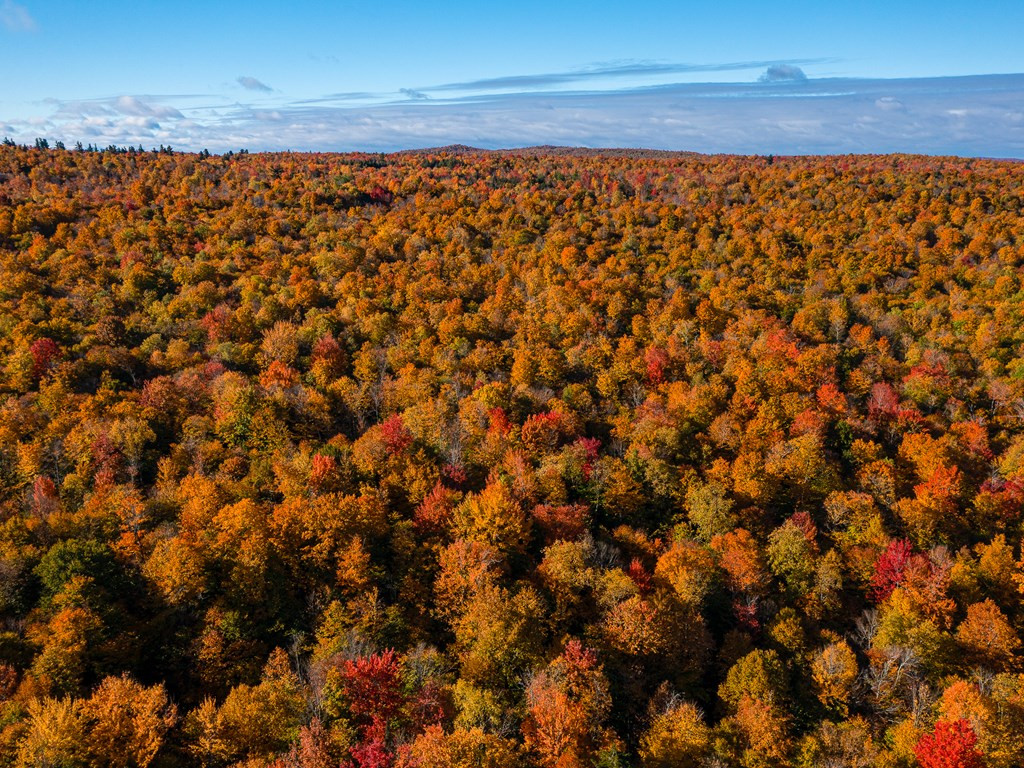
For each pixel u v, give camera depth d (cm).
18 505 5722
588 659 3994
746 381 8531
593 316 11150
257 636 4431
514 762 3431
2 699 3534
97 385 8275
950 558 5384
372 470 6172
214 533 4912
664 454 6838
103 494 5628
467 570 4816
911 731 3678
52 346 8419
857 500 5928
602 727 3891
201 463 6281
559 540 5134
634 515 6234
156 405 7494
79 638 3891
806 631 4778
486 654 4134
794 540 5284
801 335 10756
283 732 3534
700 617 4550
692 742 3656
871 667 4238
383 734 3497
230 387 7538
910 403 8438
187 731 3503
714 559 5228
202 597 4609
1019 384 8738
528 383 8850
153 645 4288
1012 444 7556
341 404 8194
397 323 10688
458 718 3678
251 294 11181
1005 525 6097
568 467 6372
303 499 5353
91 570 4372
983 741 3488
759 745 3659
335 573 4938
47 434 6656
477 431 7188
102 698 3534
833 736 3725
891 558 5106
